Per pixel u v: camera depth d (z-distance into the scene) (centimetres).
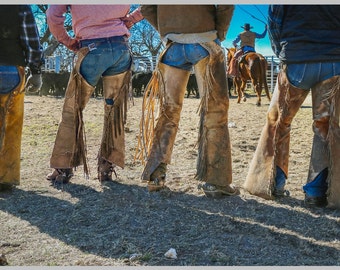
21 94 433
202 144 420
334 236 341
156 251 312
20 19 405
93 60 438
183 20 404
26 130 761
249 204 408
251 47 1457
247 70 1414
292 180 486
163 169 430
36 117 933
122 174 504
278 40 403
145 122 455
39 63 421
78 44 458
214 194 421
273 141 422
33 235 341
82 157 462
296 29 385
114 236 338
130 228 353
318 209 397
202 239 332
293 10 385
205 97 409
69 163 459
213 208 396
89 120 905
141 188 452
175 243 325
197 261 298
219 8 399
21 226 358
